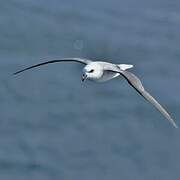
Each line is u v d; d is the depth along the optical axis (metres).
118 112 34.78
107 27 46.66
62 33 45.16
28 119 33.59
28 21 46.84
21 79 37.53
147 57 42.00
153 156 30.95
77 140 31.84
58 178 29.08
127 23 47.72
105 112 34.75
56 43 43.53
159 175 29.58
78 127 33.12
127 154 31.05
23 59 40.16
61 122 33.53
